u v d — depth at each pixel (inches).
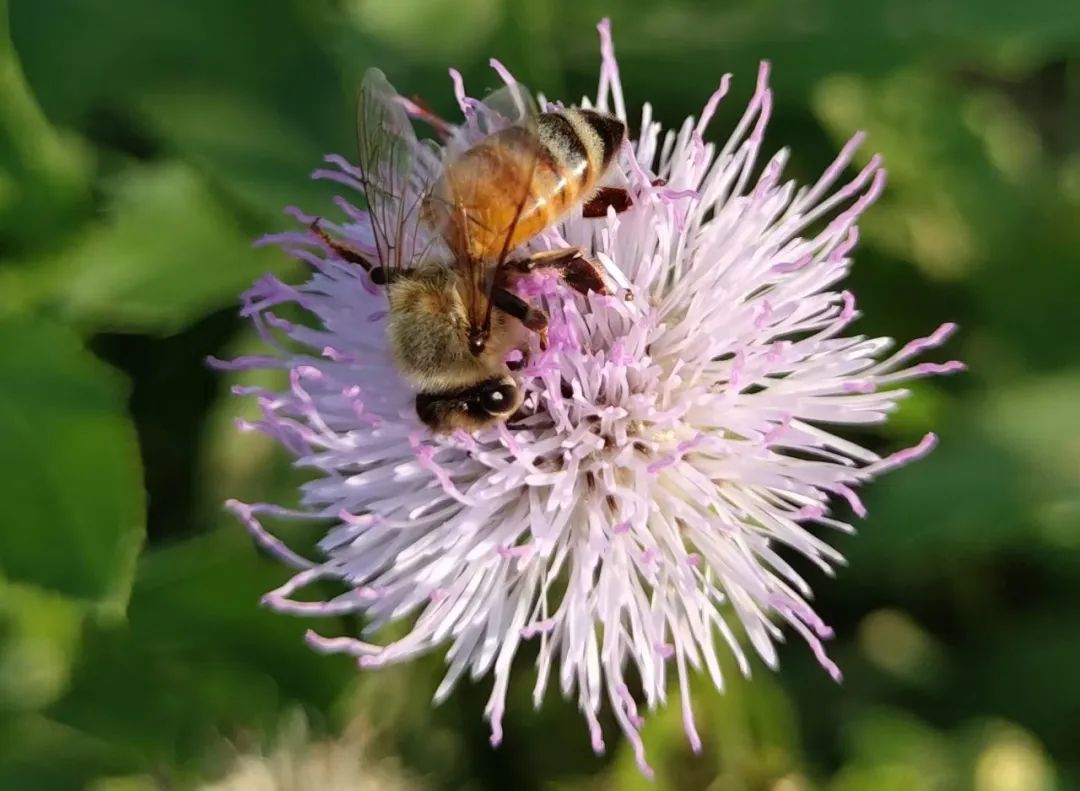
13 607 3.1
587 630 2.5
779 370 2.5
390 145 2.6
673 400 2.5
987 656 3.3
